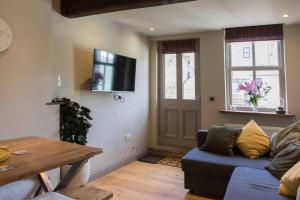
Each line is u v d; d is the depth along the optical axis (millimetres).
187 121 4680
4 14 2100
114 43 3750
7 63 2127
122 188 3090
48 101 2496
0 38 2061
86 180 2662
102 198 1343
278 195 1843
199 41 4480
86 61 3240
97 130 3434
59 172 2547
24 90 2264
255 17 3484
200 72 4402
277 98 4012
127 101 4105
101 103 3512
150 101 4836
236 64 4270
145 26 3980
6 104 2119
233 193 1905
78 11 2771
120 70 3654
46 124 2469
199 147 3326
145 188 3092
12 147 1421
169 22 3736
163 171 3736
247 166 2561
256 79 4090
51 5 2559
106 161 3617
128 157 4145
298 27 3744
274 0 2814
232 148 3031
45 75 2467
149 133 4836
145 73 4648
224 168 2633
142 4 2453
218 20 3639
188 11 3203
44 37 2459
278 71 3996
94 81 3143
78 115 2920
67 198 1179
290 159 2188
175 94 4777
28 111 2297
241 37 4055
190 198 2801
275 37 3861
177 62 4730
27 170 1046
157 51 4812
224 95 4215
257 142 2891
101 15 3404
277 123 3891
